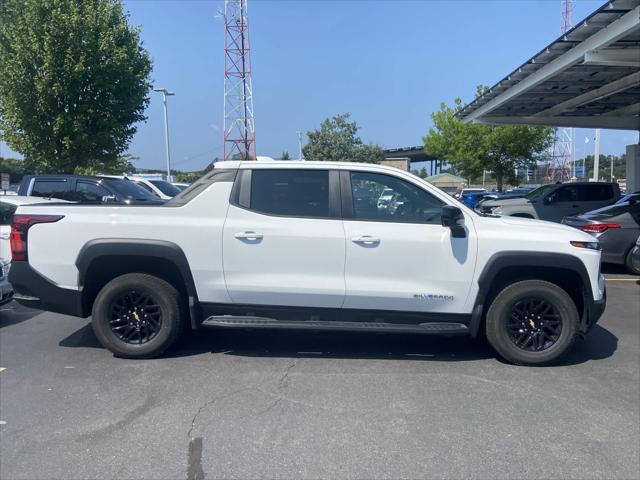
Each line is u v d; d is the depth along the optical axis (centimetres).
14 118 1638
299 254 516
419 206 530
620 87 1512
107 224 523
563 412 427
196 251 519
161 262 542
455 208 497
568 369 525
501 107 1955
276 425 401
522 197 1597
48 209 533
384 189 533
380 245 513
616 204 1129
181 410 426
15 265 534
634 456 361
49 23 1584
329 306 524
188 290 525
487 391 468
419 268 516
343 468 343
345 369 520
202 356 554
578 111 2027
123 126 1780
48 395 454
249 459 354
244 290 521
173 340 539
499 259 512
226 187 529
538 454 362
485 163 3155
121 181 1102
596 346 600
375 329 519
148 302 538
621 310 771
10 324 678
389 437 384
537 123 2189
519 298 523
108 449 366
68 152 1694
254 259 518
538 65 1418
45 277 530
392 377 500
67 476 334
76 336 623
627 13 1034
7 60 1603
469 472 340
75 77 1594
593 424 407
